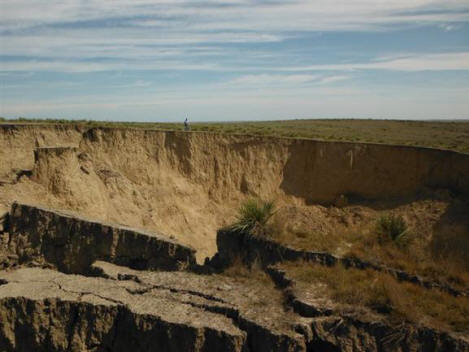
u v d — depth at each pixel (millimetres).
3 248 18062
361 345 11984
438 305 12648
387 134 48219
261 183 32281
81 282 14367
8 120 30094
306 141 33531
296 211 23344
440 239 22281
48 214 17953
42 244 17844
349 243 16609
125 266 16766
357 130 52625
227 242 17438
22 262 17875
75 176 23797
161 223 26781
